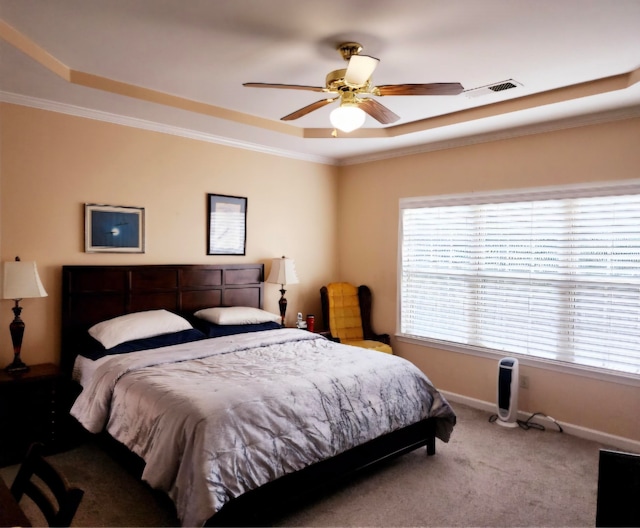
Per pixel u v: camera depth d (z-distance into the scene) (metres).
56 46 2.58
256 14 2.19
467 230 4.31
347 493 2.67
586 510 2.52
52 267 3.45
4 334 3.26
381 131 4.27
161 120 3.80
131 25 2.32
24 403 2.99
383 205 5.01
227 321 3.99
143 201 3.90
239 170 4.55
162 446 2.16
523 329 3.95
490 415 4.02
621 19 2.19
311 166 5.20
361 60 2.10
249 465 2.11
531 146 3.83
